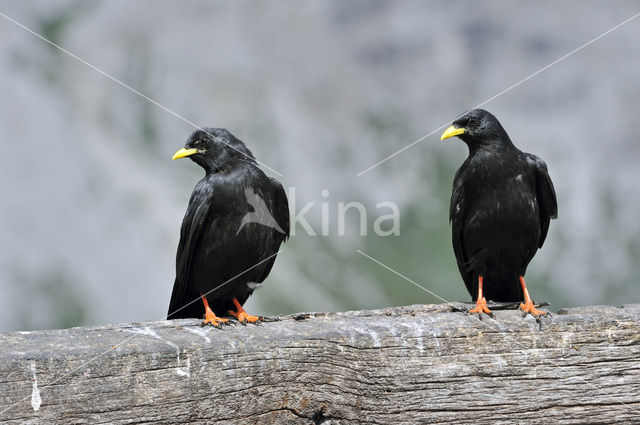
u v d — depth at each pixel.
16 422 4.81
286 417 5.39
